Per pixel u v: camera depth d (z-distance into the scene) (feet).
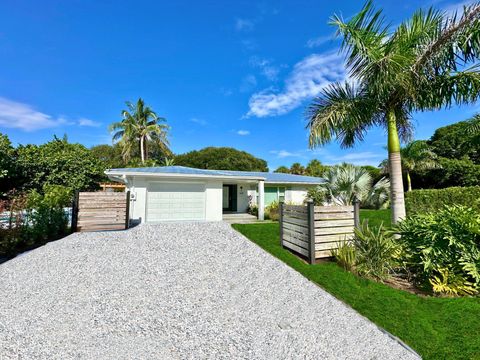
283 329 13.16
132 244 28.02
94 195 35.06
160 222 42.70
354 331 13.08
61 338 11.80
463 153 70.23
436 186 71.10
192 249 26.68
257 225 39.19
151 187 43.60
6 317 13.43
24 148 58.95
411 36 23.38
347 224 24.31
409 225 20.38
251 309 15.16
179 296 16.57
